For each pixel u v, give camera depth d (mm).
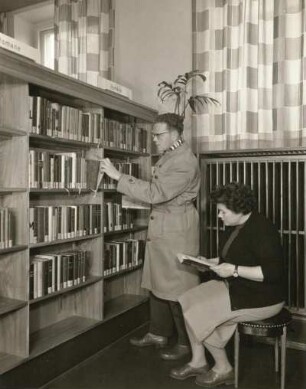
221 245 2889
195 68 3980
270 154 3498
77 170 3082
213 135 3920
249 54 3656
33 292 2684
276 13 3576
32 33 5008
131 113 3586
